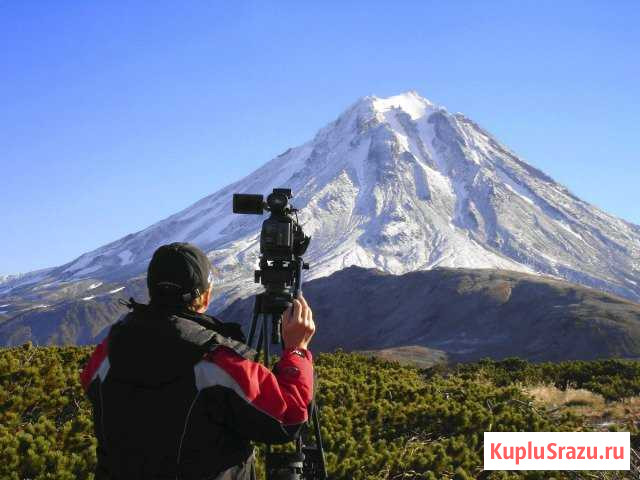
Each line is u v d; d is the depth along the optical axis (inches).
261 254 163.2
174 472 121.3
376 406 329.4
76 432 250.1
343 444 271.3
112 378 126.0
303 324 138.3
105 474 128.6
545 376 768.9
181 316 131.2
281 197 165.2
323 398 333.7
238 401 122.4
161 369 122.6
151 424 121.5
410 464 274.2
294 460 145.4
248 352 128.4
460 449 293.0
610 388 652.7
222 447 125.2
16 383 292.2
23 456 215.2
